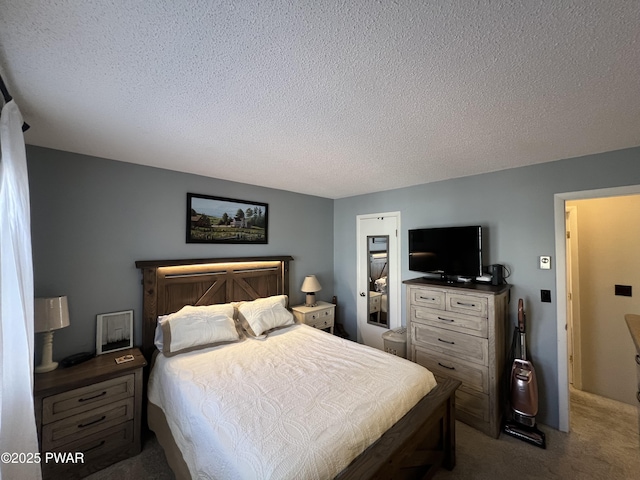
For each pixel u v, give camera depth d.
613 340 2.75
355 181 3.15
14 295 1.30
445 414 1.85
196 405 1.54
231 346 2.42
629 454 2.01
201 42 0.98
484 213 2.75
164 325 2.31
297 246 3.83
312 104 1.43
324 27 0.91
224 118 1.60
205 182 2.95
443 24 0.90
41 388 1.69
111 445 1.93
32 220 2.04
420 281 2.81
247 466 1.12
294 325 3.04
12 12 0.83
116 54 1.04
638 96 1.33
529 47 1.00
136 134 1.83
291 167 2.60
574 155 2.22
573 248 2.97
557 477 1.81
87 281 2.25
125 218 2.45
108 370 1.96
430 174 2.82
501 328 2.35
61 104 1.43
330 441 1.23
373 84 1.25
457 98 1.37
